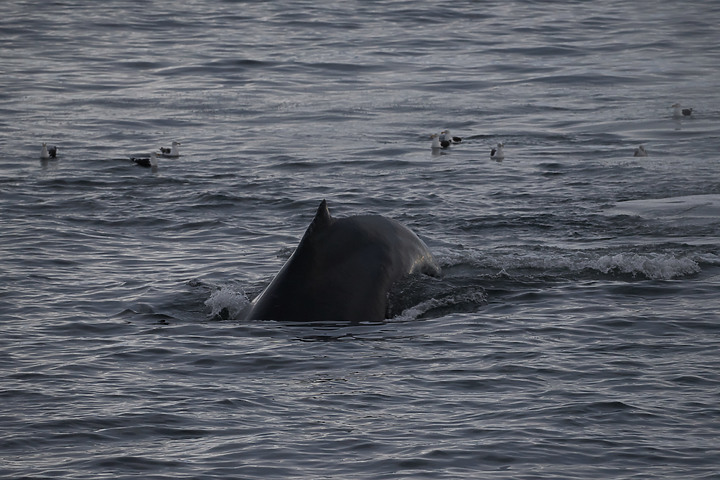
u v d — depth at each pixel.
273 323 51.41
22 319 53.09
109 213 83.44
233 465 33.94
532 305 54.69
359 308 51.88
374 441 36.03
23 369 44.50
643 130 129.62
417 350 47.00
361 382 42.59
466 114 142.75
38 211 84.06
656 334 49.16
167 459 34.44
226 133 129.12
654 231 73.62
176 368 44.75
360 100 154.25
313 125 134.50
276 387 42.09
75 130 130.12
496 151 111.19
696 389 41.06
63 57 191.25
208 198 89.56
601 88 164.50
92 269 64.88
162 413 38.91
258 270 64.50
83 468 33.62
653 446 35.31
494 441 35.91
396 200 88.25
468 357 45.91
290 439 36.28
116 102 151.00
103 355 46.69
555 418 38.06
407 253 55.47
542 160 110.12
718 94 157.62
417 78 173.62
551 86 166.50
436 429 37.12
